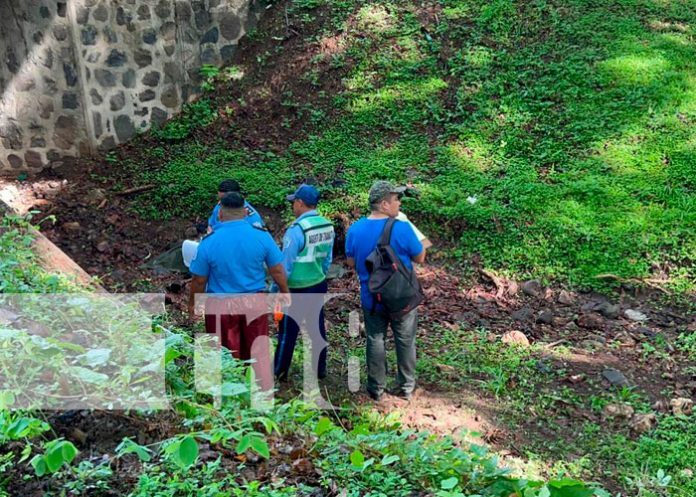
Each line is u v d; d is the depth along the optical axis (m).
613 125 10.28
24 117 11.02
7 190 10.62
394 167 10.30
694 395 6.65
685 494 5.25
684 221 8.98
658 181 9.52
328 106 11.45
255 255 5.67
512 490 4.04
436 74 11.52
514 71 11.27
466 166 10.20
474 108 10.96
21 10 10.68
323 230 6.22
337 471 4.12
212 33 11.91
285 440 4.48
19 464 3.89
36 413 4.05
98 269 9.30
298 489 3.98
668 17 11.88
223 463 4.15
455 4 12.36
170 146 11.32
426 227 9.48
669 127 10.12
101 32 11.07
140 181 10.73
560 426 6.20
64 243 9.75
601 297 8.45
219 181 10.40
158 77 11.53
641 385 6.82
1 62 10.80
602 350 7.41
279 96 11.69
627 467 5.62
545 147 10.22
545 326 7.96
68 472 3.86
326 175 10.31
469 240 9.27
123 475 3.90
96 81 11.16
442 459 4.40
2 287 5.01
